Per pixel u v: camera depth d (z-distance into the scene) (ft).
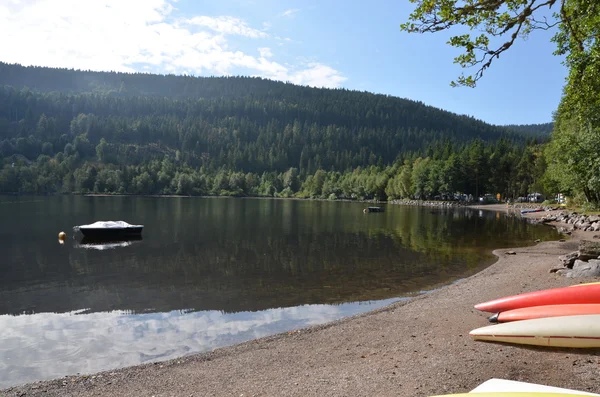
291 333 33.06
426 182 366.02
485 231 119.85
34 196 373.20
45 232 107.24
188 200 367.45
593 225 111.96
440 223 149.07
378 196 437.99
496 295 41.09
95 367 28.12
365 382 21.77
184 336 34.35
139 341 33.24
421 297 43.16
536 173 296.30
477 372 21.93
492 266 61.41
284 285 52.34
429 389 20.29
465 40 28.43
